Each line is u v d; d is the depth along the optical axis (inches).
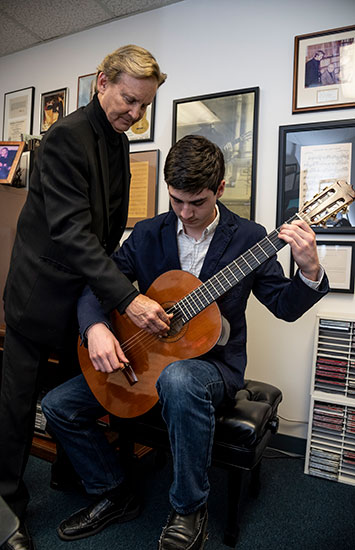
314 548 46.6
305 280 41.8
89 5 86.1
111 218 58.3
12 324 48.6
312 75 72.5
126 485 50.8
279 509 54.6
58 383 64.7
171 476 63.2
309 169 72.4
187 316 45.0
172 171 42.2
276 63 75.7
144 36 88.5
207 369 43.6
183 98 83.6
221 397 45.2
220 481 62.1
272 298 47.3
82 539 47.1
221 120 79.4
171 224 50.9
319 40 72.0
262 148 76.5
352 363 63.4
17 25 94.9
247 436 44.8
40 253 47.8
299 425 73.5
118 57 45.3
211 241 48.3
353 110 70.0
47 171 45.2
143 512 52.7
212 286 44.3
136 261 53.4
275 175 75.4
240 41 78.8
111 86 46.4
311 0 73.0
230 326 48.7
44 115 102.3
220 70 80.5
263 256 43.0
